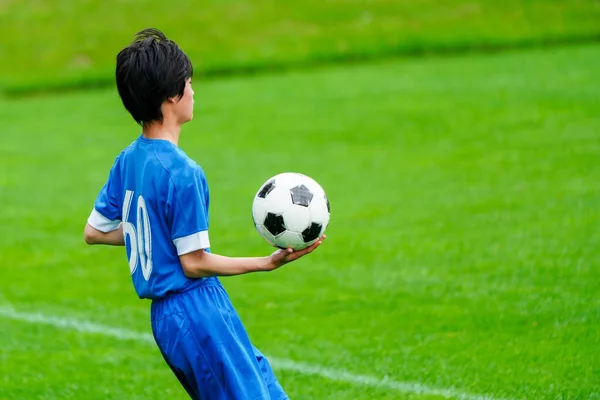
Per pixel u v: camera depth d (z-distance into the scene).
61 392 18.06
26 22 88.62
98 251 30.34
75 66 79.38
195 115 57.00
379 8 86.88
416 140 45.94
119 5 91.06
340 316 22.03
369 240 29.02
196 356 12.17
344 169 40.78
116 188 12.97
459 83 60.78
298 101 59.31
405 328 20.92
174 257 12.16
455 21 83.06
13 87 74.75
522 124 47.09
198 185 11.94
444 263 26.00
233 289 24.61
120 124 57.59
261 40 81.38
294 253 12.32
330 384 17.84
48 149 50.56
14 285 26.44
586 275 23.81
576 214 30.03
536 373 17.77
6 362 19.86
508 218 30.31
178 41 82.06
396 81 63.88
